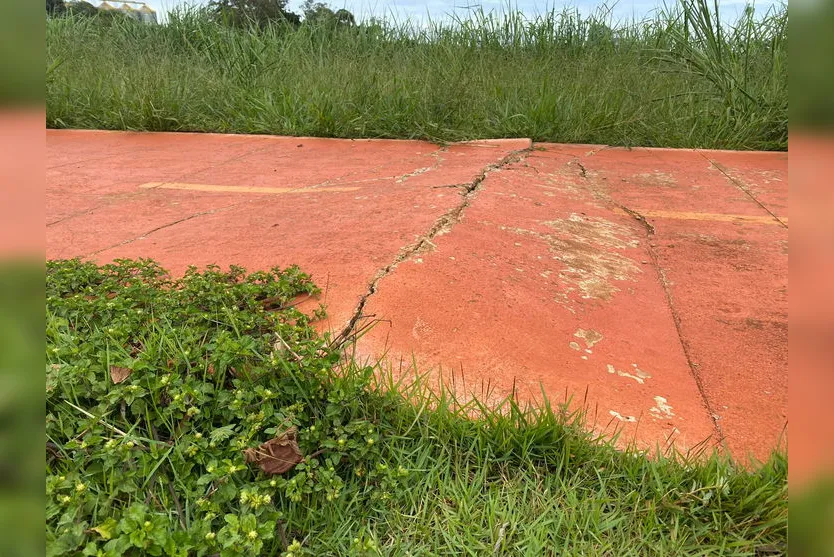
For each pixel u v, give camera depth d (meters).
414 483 1.57
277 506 1.47
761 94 5.80
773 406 1.86
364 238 2.95
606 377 1.99
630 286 2.67
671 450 1.66
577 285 2.62
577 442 1.62
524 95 6.43
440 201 3.52
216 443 1.52
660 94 6.28
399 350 2.03
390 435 1.65
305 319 2.07
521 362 2.01
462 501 1.48
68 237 3.22
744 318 2.41
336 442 1.56
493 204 3.55
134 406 1.57
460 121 6.09
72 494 1.31
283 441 1.51
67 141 6.12
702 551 1.38
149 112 6.56
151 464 1.46
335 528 1.44
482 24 8.05
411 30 8.32
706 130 5.79
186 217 3.57
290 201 3.82
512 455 1.65
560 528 1.45
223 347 1.71
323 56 8.06
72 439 1.49
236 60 7.59
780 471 1.52
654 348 2.19
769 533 1.42
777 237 3.32
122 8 9.72
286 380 1.70
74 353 1.70
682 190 4.28
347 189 4.08
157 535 1.24
